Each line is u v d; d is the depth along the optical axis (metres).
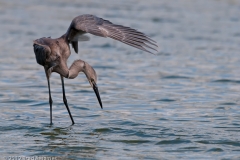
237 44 22.98
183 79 17.58
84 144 11.00
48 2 31.19
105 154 10.36
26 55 20.72
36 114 13.43
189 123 12.59
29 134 11.69
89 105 14.38
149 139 11.33
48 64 11.64
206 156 10.22
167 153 10.41
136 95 15.50
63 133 11.79
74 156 10.24
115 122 12.69
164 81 17.30
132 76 17.94
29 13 28.06
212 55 21.12
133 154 10.35
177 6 31.14
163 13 28.83
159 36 23.91
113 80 17.36
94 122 12.72
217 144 10.96
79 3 30.98
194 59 20.53
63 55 11.61
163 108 14.08
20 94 15.41
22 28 24.72
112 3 31.20
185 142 11.10
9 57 20.28
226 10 30.25
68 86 16.67
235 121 12.75
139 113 13.56
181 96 15.39
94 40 24.52
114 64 19.70
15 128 12.11
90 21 9.52
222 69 18.97
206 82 17.17
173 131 11.90
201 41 23.44
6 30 24.34
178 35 24.30
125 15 27.69
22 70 18.52
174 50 21.94
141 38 8.77
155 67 19.33
